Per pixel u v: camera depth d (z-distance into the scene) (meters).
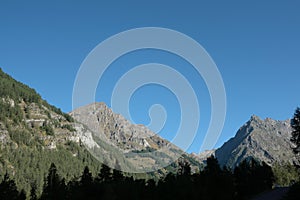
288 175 172.62
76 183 115.81
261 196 120.00
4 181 116.50
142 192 104.06
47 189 117.94
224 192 104.56
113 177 119.44
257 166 139.00
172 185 100.69
